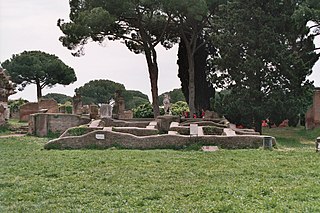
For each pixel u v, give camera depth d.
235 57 29.17
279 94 27.64
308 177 11.73
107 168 13.62
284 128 39.94
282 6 29.20
